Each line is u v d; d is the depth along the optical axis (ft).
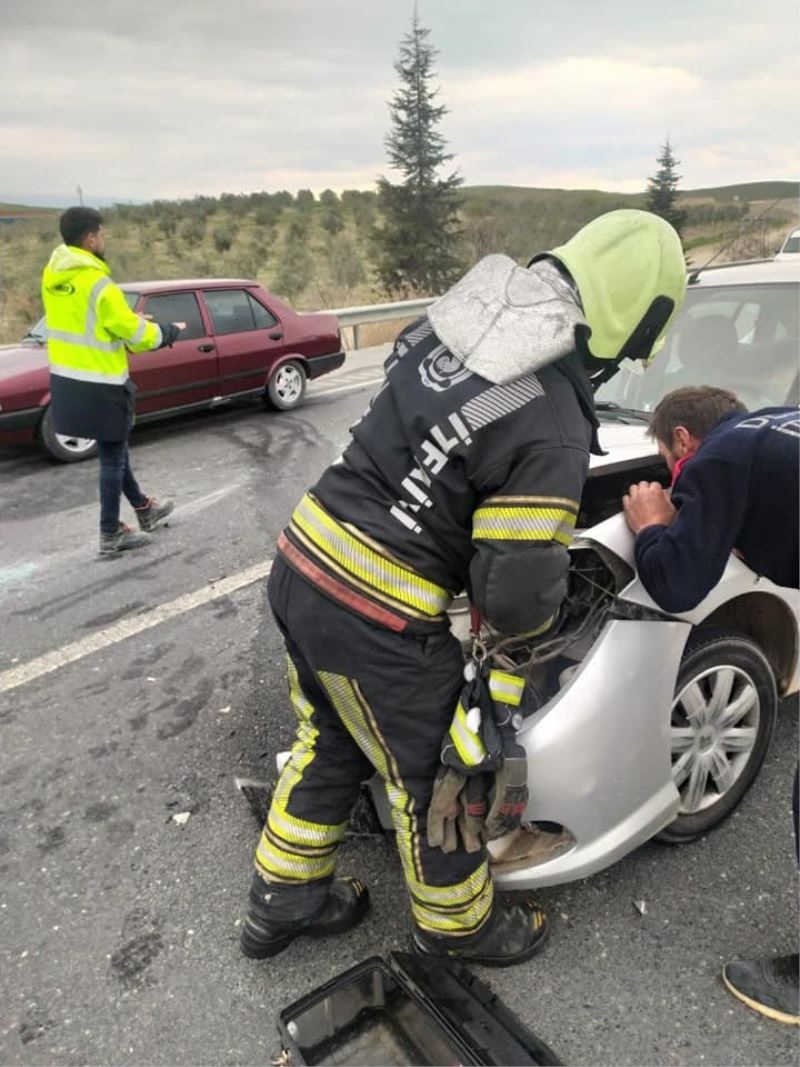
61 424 15.24
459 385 5.35
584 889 7.60
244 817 8.77
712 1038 6.20
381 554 5.65
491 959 6.79
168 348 24.50
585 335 5.32
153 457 23.27
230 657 12.01
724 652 7.58
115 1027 6.50
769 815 8.46
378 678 5.81
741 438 5.90
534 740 6.61
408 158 102.94
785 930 7.11
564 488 5.16
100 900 7.73
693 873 7.75
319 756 6.77
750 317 11.41
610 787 6.89
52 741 10.19
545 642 6.92
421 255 101.65
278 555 6.26
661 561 6.27
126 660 12.05
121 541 16.24
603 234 5.51
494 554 5.19
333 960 7.07
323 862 6.73
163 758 9.78
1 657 12.28
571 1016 6.41
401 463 5.62
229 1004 6.68
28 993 6.81
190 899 7.72
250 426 26.63
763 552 6.07
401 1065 6.11
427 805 6.20
